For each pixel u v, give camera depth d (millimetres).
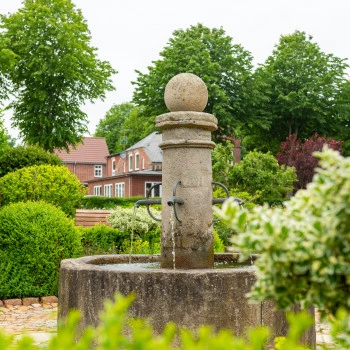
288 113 39125
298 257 1931
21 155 23219
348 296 2021
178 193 5598
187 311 4398
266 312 4527
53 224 9188
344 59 40031
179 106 5781
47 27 30734
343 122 40812
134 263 6426
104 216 14203
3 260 8953
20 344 1531
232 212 2039
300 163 30203
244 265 6352
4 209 9312
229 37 37000
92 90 32312
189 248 5551
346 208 1866
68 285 4934
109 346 1429
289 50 40469
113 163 65625
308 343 4859
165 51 35656
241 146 52219
